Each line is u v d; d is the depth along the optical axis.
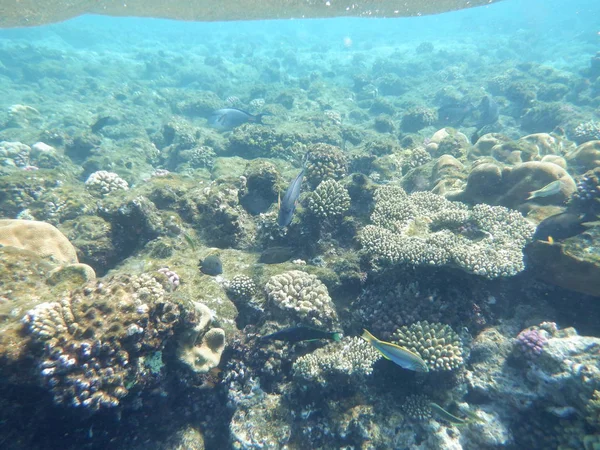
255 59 7.36
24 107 3.36
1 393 0.71
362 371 1.08
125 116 3.79
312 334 0.95
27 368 0.72
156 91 4.81
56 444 0.81
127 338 0.81
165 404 0.97
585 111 3.73
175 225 1.42
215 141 2.92
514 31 10.88
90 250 1.29
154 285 0.92
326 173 1.71
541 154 1.96
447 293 1.20
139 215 1.36
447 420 1.01
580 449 0.92
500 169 1.47
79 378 0.75
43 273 0.94
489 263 1.12
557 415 0.98
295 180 0.97
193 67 6.29
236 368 1.11
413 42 10.17
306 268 1.29
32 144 2.64
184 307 0.92
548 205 1.37
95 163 2.43
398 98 4.90
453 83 5.25
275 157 2.57
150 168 2.69
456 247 1.16
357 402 1.10
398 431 1.06
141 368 0.86
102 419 0.85
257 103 4.23
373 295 1.24
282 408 1.09
